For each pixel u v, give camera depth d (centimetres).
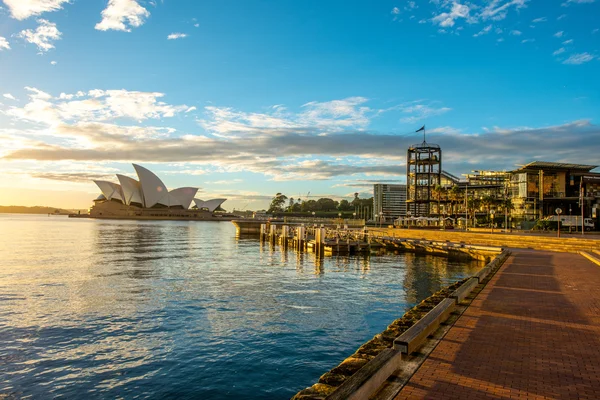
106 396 1198
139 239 8188
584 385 712
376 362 723
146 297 2489
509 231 7456
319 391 723
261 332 1788
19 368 1395
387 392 677
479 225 10025
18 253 5097
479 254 4547
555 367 798
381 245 6600
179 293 2622
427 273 3647
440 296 1662
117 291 2672
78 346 1606
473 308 1342
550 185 9162
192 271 3681
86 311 2134
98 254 5081
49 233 9812
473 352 887
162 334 1758
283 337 1720
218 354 1524
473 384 713
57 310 2152
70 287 2802
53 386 1263
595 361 834
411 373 761
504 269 2462
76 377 1326
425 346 928
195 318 2012
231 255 5300
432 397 659
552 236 5356
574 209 8969
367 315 2078
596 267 2564
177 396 1196
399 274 3581
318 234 5497
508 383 718
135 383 1282
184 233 11131
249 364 1429
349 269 3931
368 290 2777
